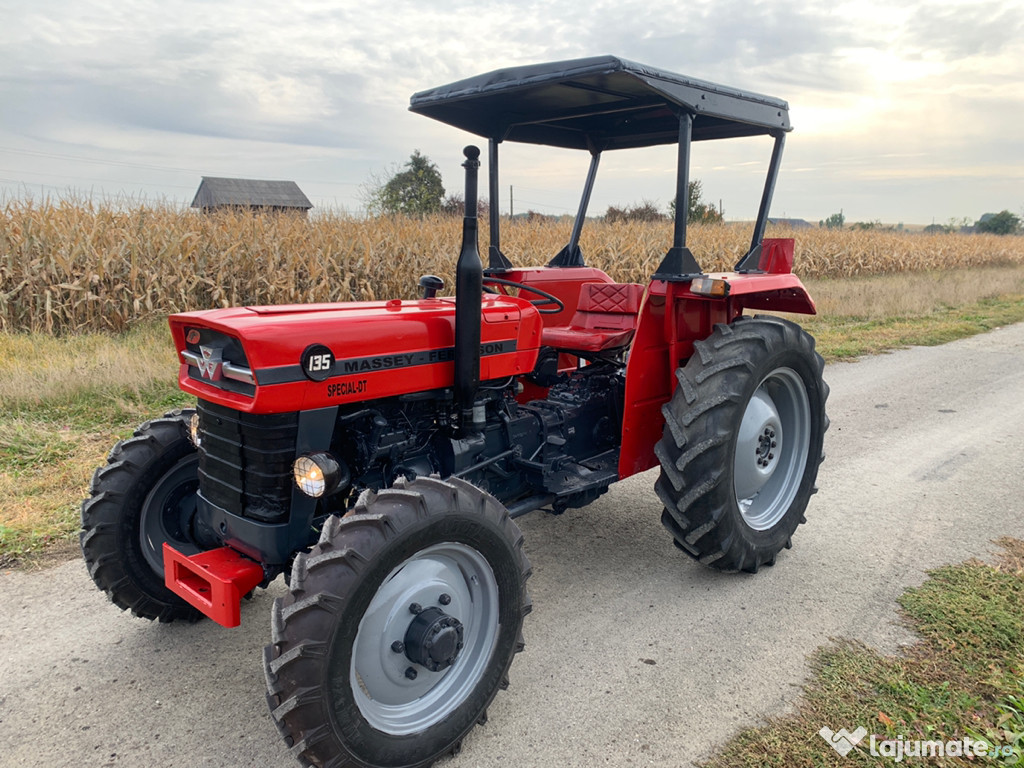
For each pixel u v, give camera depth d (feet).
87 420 16.83
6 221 25.79
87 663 8.61
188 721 7.61
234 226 29.48
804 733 7.38
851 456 16.35
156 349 22.33
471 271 7.88
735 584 10.66
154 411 17.46
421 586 6.99
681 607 9.99
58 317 25.61
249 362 6.88
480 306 8.07
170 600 9.21
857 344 30.25
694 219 62.95
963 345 30.83
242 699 8.00
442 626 6.93
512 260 36.29
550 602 10.14
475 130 12.29
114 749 7.16
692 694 8.06
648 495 14.33
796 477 11.81
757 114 10.87
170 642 9.09
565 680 8.36
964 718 7.56
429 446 8.91
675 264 10.27
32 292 25.72
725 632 9.33
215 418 7.70
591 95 10.80
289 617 6.11
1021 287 55.21
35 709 7.73
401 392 8.09
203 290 28.86
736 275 11.52
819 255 56.34
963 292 47.55
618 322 12.37
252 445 7.38
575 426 11.29
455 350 8.18
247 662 8.71
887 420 19.35
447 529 6.94
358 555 6.30
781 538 11.18
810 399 11.75
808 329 33.83
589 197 14.35
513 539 7.63
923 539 11.98
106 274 25.91
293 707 6.08
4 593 10.09
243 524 7.61
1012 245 85.35
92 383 18.66
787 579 10.78
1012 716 7.50
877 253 62.34
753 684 8.22
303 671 6.07
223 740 7.33
